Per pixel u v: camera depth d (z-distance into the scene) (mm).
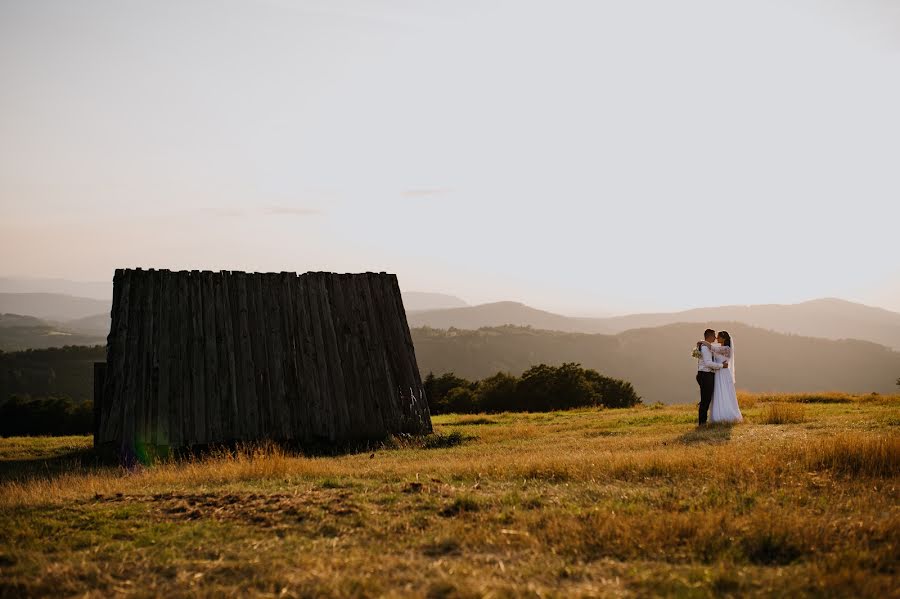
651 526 7957
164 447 19297
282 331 21812
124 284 20734
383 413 22062
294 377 21375
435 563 7055
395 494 10086
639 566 6980
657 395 175750
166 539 8242
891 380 184375
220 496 10227
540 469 11812
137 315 20438
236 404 20438
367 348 22672
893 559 6898
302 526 8609
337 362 22062
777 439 14750
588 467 11805
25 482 13898
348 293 23234
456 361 194875
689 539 7641
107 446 19203
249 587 6629
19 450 21750
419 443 20344
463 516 8836
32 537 8531
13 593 6707
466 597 6098
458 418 28984
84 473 16016
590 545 7609
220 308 21359
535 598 6078
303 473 12742
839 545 7340
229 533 8406
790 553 7316
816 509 8734
